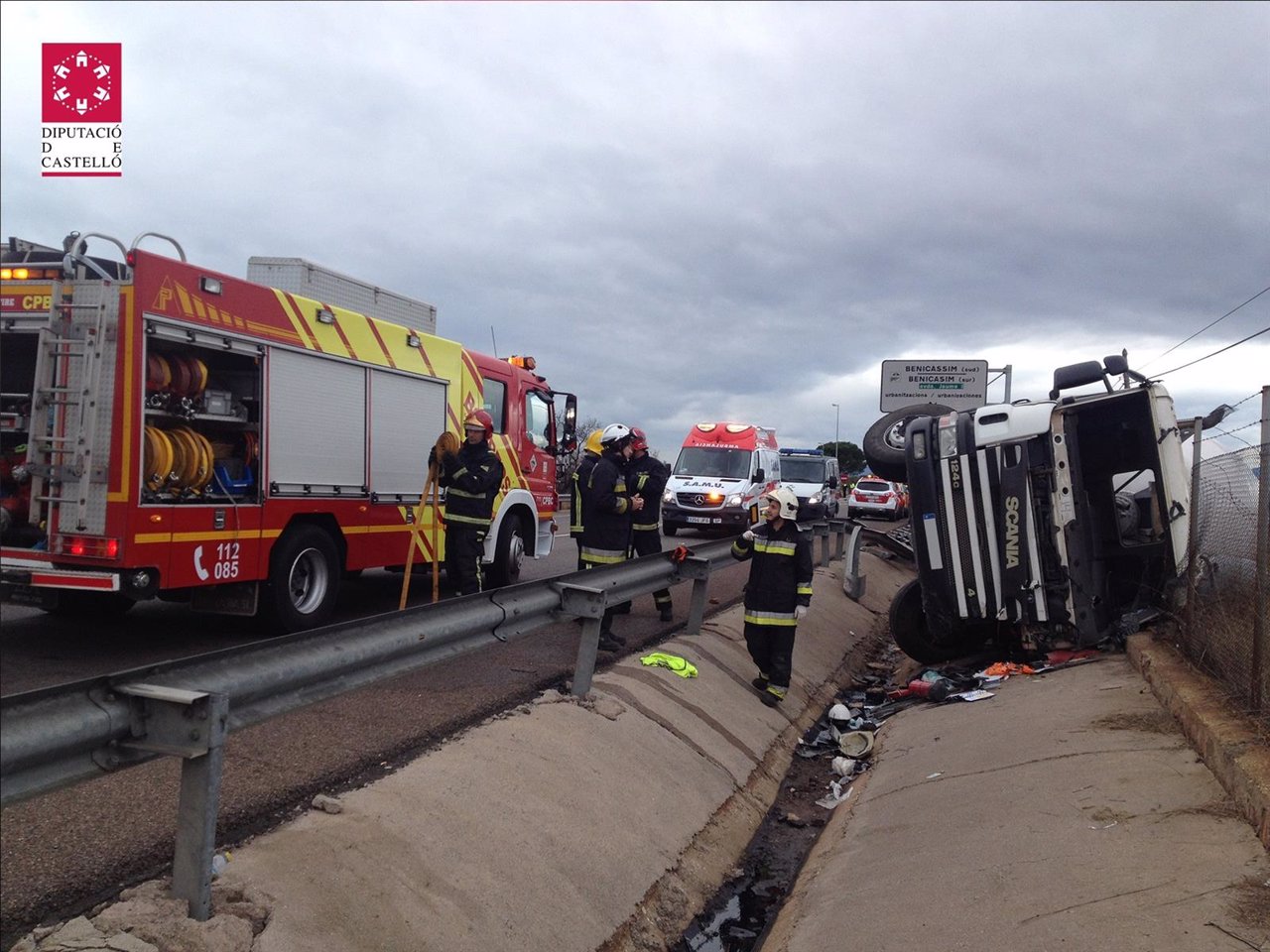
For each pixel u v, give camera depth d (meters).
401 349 9.64
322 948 2.99
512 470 11.52
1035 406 7.72
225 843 3.71
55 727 2.51
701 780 5.76
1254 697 4.78
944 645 9.23
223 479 7.50
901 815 5.22
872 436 10.20
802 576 7.59
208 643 7.87
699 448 23.55
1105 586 7.96
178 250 7.22
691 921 4.50
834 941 3.96
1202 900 3.45
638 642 8.52
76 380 6.75
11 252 7.27
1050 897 3.75
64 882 3.44
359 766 4.77
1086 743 5.40
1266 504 4.83
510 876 3.84
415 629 4.11
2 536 7.17
